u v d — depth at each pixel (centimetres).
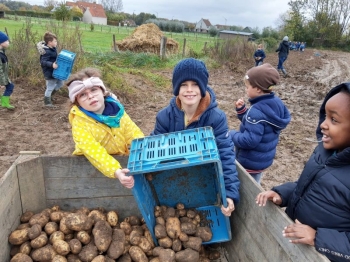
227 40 2083
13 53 982
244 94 1114
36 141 584
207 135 243
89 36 3091
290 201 217
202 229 271
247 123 308
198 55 1888
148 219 260
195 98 252
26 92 882
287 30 5350
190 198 293
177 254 254
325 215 184
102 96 281
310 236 175
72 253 251
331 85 1384
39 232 257
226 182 249
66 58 736
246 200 259
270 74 299
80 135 269
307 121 803
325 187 184
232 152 261
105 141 288
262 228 231
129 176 228
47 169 289
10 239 253
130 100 873
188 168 280
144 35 1916
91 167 293
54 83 768
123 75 1066
